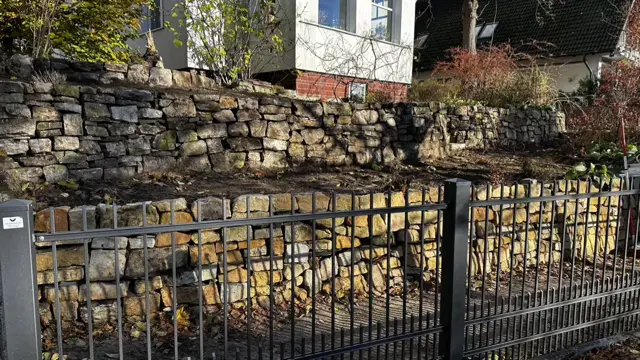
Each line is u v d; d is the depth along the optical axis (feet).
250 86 20.83
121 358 6.64
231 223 7.07
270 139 17.76
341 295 12.69
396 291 13.37
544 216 15.96
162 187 14.33
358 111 20.06
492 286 14.02
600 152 22.62
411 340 8.66
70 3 21.17
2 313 5.76
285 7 26.00
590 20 47.78
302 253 12.24
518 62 39.50
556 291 10.75
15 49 19.11
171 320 10.67
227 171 16.84
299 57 26.20
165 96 15.67
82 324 10.05
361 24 30.09
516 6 55.93
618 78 25.91
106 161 14.61
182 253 10.85
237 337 10.37
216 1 22.16
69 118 14.01
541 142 28.60
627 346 11.04
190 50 25.11
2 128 12.96
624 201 17.71
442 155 23.15
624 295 11.72
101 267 10.12
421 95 30.94
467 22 36.65
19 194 11.55
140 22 28.22
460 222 8.70
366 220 13.03
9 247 5.63
